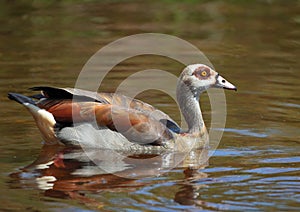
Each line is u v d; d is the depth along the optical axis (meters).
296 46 21.36
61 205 10.78
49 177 12.12
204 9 25.69
